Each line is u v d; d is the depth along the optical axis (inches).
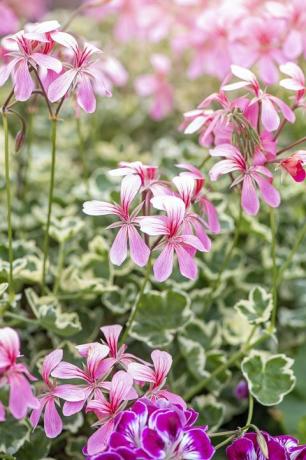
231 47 32.5
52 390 26.3
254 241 35.7
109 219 34.5
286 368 29.5
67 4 57.1
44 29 26.9
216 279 32.7
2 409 24.8
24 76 26.9
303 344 32.6
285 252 34.9
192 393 30.7
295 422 31.0
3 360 24.6
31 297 30.5
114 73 36.0
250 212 27.1
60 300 32.1
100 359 26.3
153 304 31.2
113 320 32.5
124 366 26.8
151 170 27.7
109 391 26.2
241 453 26.3
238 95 39.9
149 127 44.9
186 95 44.0
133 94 45.9
